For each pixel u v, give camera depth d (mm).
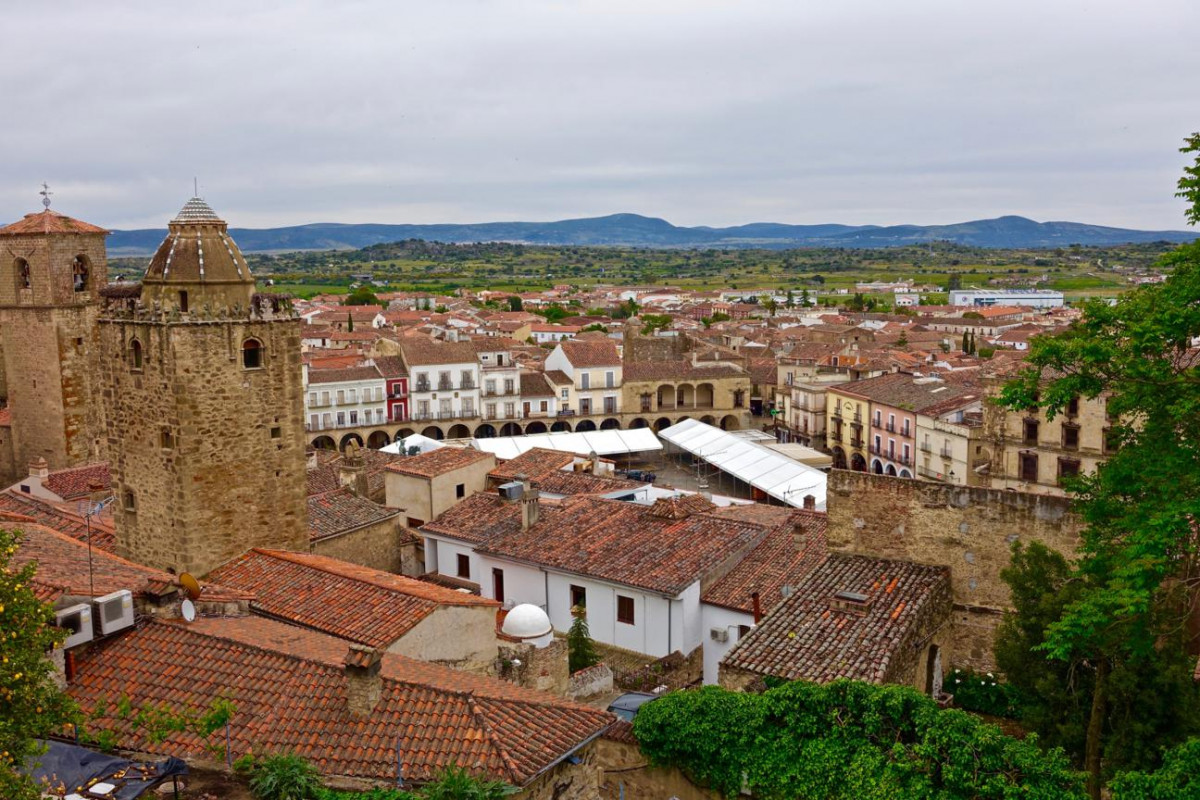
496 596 49156
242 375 37531
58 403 68188
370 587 34344
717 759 27359
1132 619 25344
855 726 25625
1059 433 89875
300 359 39406
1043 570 30766
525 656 35531
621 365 150125
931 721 24562
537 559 46844
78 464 69250
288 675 25812
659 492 62719
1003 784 23094
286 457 39281
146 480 37938
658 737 28188
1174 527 23125
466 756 22297
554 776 23234
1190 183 25562
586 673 38656
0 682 20156
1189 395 24938
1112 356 26047
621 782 29234
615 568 44500
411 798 20938
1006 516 35438
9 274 68000
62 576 28469
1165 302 25641
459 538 50969
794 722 26344
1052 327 187875
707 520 47688
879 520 37906
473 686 26156
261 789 21438
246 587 35594
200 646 27625
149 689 26094
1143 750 26828
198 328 36188
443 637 33062
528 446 105062
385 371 137625
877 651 31578
